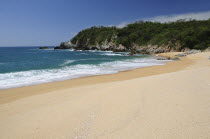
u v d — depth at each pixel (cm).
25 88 837
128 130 299
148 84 652
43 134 321
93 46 7869
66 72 1341
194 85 574
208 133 266
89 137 290
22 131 342
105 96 539
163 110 374
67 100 553
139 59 2733
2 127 373
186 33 5297
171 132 279
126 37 7025
